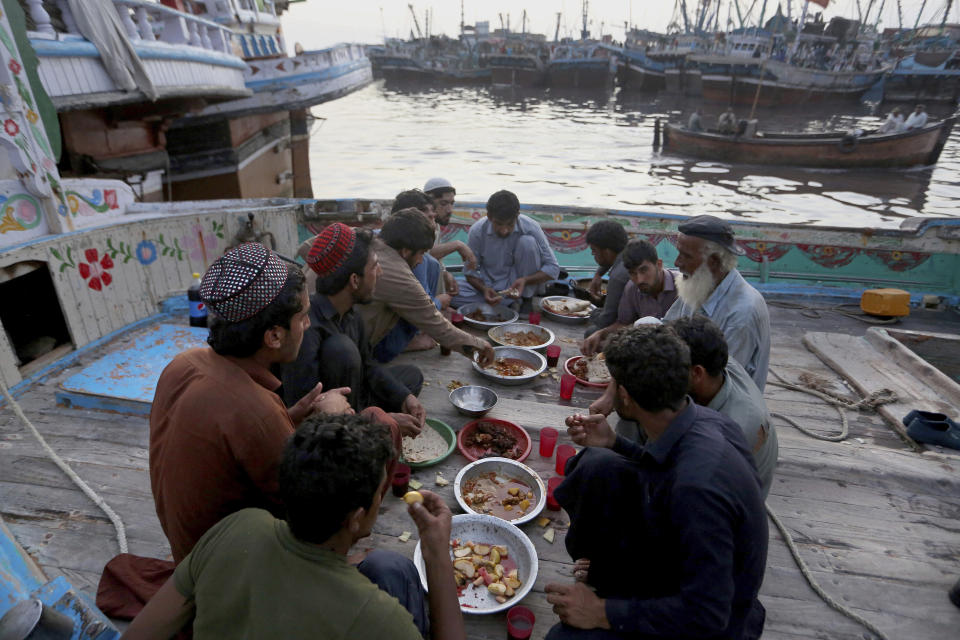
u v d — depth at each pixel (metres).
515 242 4.65
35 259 3.52
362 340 2.78
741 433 1.62
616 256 3.85
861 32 60.88
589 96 59.81
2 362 3.38
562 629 1.66
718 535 1.40
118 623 1.94
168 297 4.64
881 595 2.26
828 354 4.31
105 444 3.03
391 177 23.78
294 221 5.34
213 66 10.25
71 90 6.43
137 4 7.73
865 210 18.73
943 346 4.43
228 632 1.09
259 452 1.46
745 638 1.70
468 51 78.31
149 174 9.95
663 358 1.48
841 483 2.92
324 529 1.08
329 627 1.03
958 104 46.50
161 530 2.47
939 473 2.94
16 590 1.51
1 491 2.64
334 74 14.01
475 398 3.40
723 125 25.50
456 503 2.57
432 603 1.41
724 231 2.49
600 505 1.80
